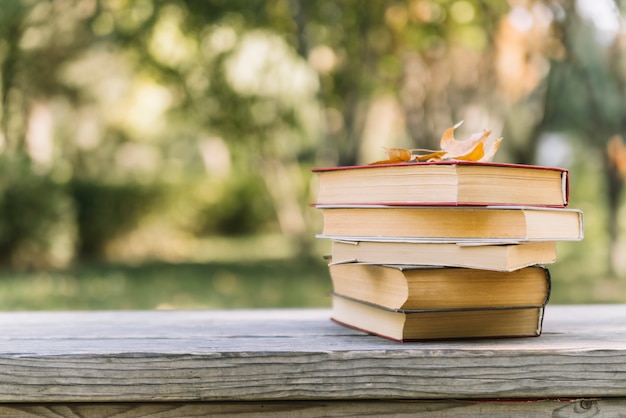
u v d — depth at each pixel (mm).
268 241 14562
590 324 1365
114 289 7910
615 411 1090
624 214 11703
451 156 1289
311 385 1061
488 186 1134
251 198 15547
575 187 13148
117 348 1094
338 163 8594
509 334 1187
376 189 1187
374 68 7824
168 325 1368
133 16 8453
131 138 12922
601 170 9828
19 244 9633
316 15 7730
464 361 1063
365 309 1262
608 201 8992
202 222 14930
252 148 10555
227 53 8961
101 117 11789
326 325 1356
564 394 1067
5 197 9477
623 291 7258
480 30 7371
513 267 1091
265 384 1059
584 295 7008
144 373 1058
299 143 11422
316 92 8586
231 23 8523
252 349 1078
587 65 8078
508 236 1124
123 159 13961
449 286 1131
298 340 1170
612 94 8445
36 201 9641
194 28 8406
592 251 11781
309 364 1061
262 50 9422
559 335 1219
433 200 1129
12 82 8766
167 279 8805
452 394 1062
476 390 1062
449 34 7465
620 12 7324
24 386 1057
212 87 9406
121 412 1075
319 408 1079
